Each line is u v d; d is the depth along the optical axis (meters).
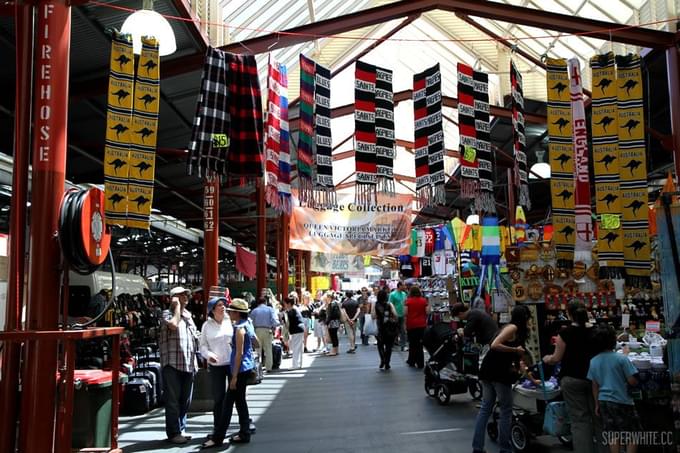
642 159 7.70
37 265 4.59
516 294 7.46
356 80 8.20
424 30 14.29
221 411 6.23
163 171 13.82
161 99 9.82
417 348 12.62
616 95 7.89
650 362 5.43
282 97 8.29
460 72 8.62
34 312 4.56
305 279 33.28
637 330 7.75
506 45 13.66
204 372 8.32
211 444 6.14
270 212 22.02
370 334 18.50
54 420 4.53
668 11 9.10
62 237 4.53
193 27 7.79
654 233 8.45
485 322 7.08
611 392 4.57
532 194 20.62
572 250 7.74
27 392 4.46
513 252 7.59
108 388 5.76
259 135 7.12
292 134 14.73
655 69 10.31
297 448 6.01
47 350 4.50
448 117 16.97
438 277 17.19
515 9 8.98
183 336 6.47
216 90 6.96
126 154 5.80
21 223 4.86
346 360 14.47
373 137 8.16
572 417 4.93
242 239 27.97
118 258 21.34
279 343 13.48
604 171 7.81
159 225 17.09
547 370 6.39
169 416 6.33
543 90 14.08
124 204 5.73
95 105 9.51
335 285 35.72
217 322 6.44
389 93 8.37
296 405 8.47
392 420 7.24
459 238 15.34
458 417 7.32
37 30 4.78
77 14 6.99
